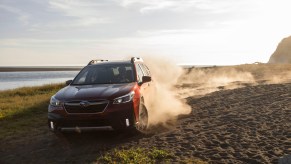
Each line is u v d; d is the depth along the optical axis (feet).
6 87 164.76
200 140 20.99
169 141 21.26
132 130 23.22
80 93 22.38
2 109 42.16
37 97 56.54
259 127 23.15
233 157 17.31
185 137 22.06
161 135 23.11
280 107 29.78
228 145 19.51
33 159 19.86
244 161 16.62
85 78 26.17
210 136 21.80
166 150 19.10
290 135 20.45
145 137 22.94
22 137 26.17
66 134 24.43
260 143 19.33
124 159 17.57
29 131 28.43
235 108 31.94
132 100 22.34
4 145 23.85
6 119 35.35
